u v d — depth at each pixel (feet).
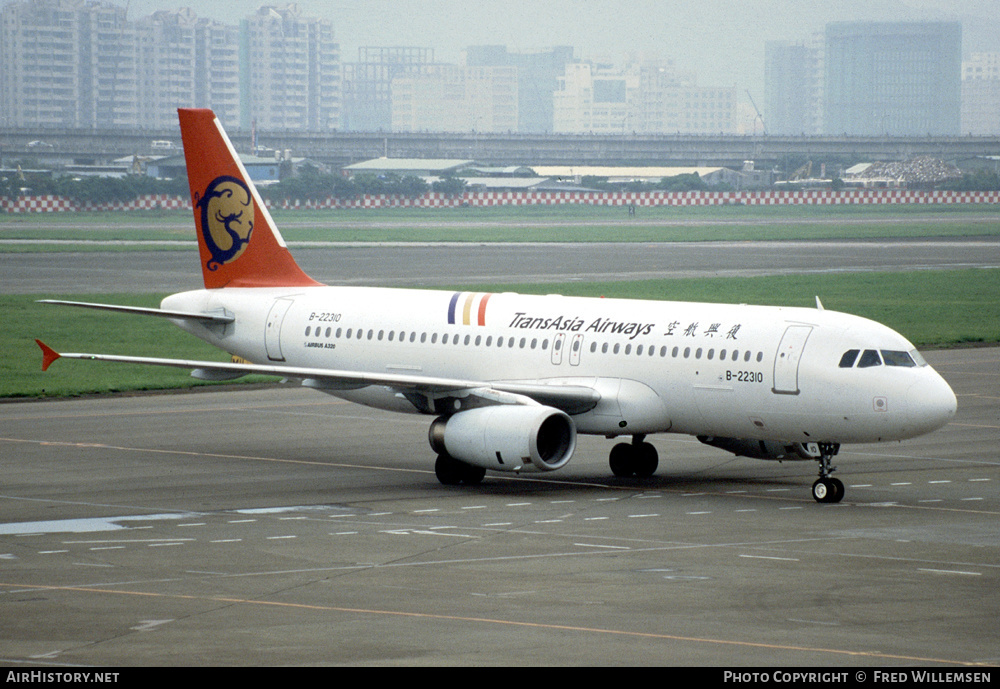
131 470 472.44
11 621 271.90
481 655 247.50
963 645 255.29
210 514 395.75
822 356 423.23
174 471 471.62
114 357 467.93
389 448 529.04
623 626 269.03
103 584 305.94
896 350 422.82
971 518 394.93
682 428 458.50
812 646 254.27
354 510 404.77
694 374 445.37
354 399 532.32
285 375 453.99
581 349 472.44
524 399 446.60
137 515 393.50
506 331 494.18
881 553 343.26
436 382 449.89
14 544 351.67
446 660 243.81
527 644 255.29
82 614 278.05
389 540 358.43
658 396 454.40
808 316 439.63
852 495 435.53
